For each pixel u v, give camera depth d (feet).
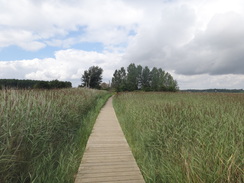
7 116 8.20
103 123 20.83
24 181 6.73
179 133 11.67
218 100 30.14
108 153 11.25
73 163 8.76
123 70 199.31
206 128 11.49
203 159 7.14
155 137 12.08
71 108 17.60
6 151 6.84
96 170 8.86
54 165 8.68
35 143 8.49
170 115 14.73
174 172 7.12
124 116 23.09
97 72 164.96
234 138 8.93
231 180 5.56
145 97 44.34
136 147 12.03
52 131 11.42
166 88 110.93
